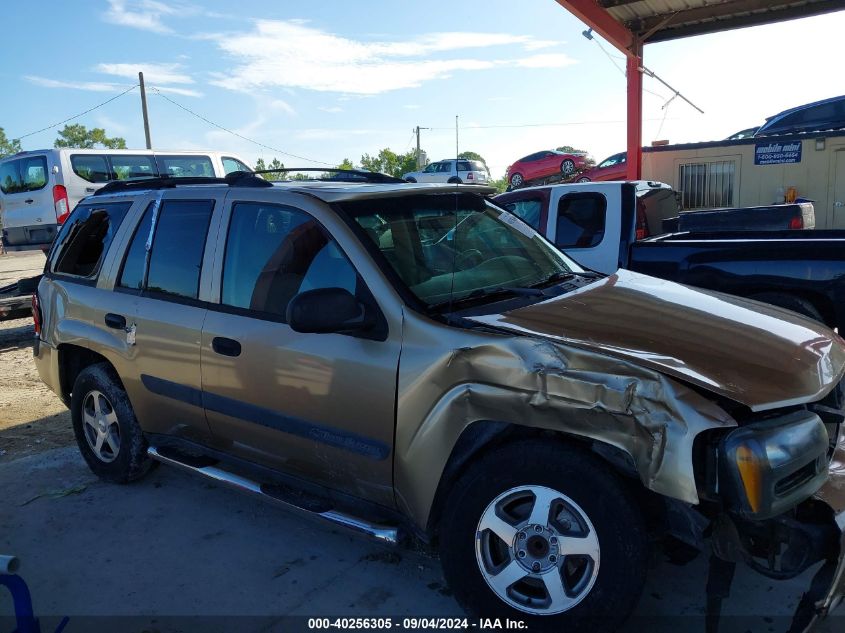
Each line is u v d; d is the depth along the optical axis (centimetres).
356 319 301
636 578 257
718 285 597
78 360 485
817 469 260
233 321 359
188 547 382
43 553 382
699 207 1602
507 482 278
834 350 305
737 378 256
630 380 254
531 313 304
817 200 1479
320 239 337
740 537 253
